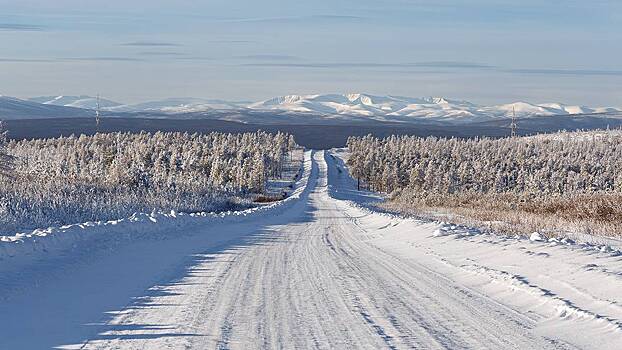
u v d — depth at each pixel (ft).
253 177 549.54
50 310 36.06
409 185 582.35
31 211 126.52
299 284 46.11
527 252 55.31
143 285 45.57
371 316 34.30
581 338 29.01
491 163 595.06
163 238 85.61
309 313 35.17
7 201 131.95
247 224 138.10
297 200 362.53
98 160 524.52
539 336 29.58
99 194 208.44
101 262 57.88
